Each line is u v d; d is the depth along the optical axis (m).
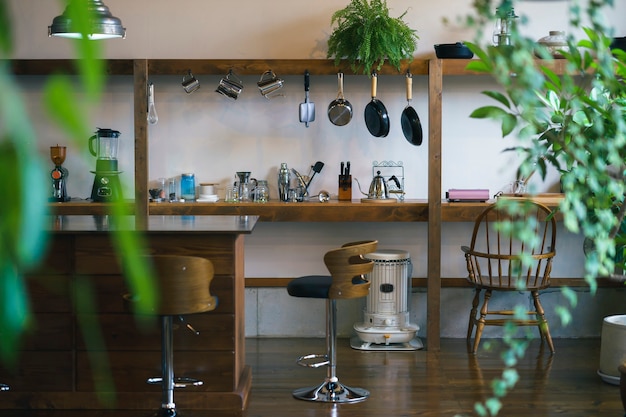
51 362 4.39
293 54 6.17
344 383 4.94
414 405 4.50
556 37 5.70
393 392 4.75
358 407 4.46
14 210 0.27
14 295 0.29
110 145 6.03
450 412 4.38
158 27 6.17
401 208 5.76
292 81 6.20
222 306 4.37
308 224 6.28
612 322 4.94
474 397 4.65
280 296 6.28
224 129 6.23
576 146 1.48
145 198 5.72
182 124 6.22
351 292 4.36
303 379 5.04
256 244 6.30
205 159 6.23
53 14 6.09
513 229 1.35
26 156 0.27
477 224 5.66
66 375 4.39
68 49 6.12
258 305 6.29
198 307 3.85
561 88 1.46
